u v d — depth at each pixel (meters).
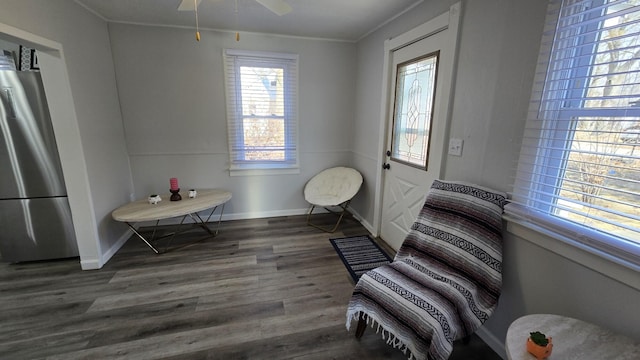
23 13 1.70
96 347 1.58
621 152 1.02
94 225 2.36
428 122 2.16
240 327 1.74
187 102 3.10
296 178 3.65
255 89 3.26
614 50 1.00
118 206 2.80
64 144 2.18
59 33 2.02
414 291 1.39
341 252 2.72
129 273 2.32
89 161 2.33
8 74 2.08
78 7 2.26
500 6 1.43
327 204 3.11
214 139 3.26
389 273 1.55
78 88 2.22
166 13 2.54
